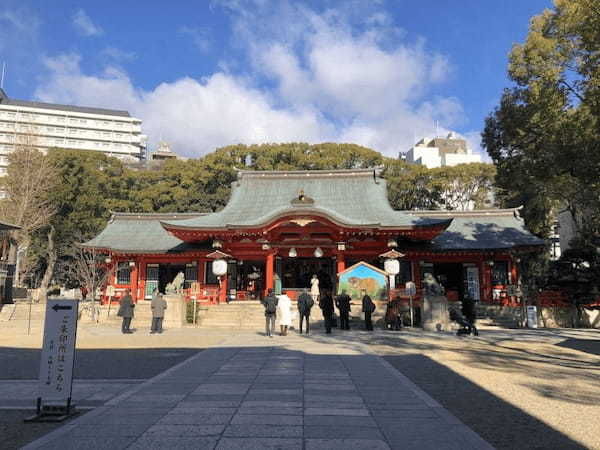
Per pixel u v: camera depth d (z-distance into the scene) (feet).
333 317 78.38
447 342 57.88
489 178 181.37
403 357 45.27
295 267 119.03
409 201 192.65
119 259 117.08
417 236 102.53
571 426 22.71
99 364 41.09
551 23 67.82
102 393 29.68
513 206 158.30
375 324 79.46
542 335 67.31
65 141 397.80
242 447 18.75
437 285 76.23
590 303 89.66
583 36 50.98
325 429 21.29
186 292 97.40
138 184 195.21
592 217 98.94
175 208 184.55
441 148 314.14
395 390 29.58
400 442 19.57
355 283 85.71
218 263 99.40
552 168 70.54
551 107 66.03
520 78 75.92
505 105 81.71
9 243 129.18
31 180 152.76
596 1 49.32
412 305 81.20
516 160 85.46
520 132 77.30
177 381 32.37
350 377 33.86
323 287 113.80
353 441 19.61
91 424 22.09
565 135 61.26
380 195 117.60
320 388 30.14
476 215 124.36
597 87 52.60
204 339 61.57
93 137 408.46
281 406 25.46
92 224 172.45
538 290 96.53
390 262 90.58
